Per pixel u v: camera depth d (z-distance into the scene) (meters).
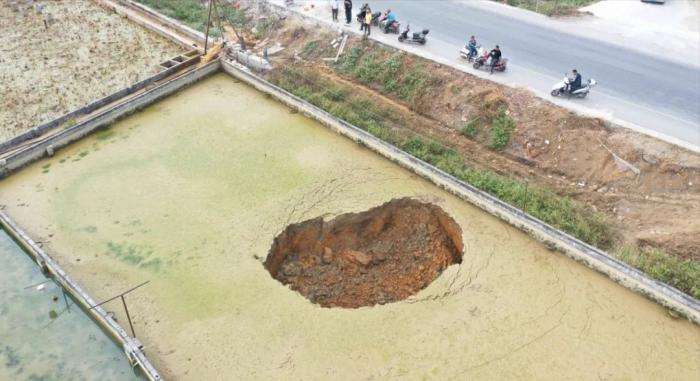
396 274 17.27
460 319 14.83
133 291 15.93
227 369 13.83
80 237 17.81
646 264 16.16
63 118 23.19
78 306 16.12
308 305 15.37
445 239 18.17
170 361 14.03
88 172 20.62
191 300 15.59
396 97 24.70
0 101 25.41
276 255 17.47
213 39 29.02
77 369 14.52
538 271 16.08
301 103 23.23
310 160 20.73
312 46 28.45
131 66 28.08
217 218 18.27
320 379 13.53
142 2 34.19
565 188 19.75
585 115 20.88
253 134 22.34
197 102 24.58
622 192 19.22
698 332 14.34
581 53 24.86
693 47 24.77
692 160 18.78
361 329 14.66
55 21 32.78
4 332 15.52
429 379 13.48
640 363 13.73
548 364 13.76
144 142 22.11
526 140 21.33
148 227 18.06
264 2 32.09
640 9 28.52
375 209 18.38
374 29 28.17
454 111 23.08
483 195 17.86
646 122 20.47
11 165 20.58
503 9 29.30
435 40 26.58
